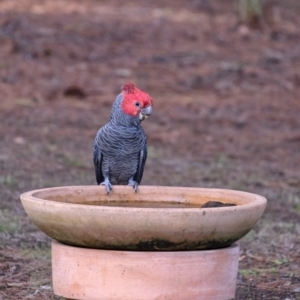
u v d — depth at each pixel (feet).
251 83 71.05
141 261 18.74
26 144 48.44
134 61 74.90
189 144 52.34
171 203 22.70
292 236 32.24
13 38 75.56
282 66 77.25
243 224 19.17
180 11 100.12
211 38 86.33
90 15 91.76
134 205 22.75
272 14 97.45
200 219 18.26
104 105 61.05
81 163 44.50
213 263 19.22
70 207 18.53
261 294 25.21
